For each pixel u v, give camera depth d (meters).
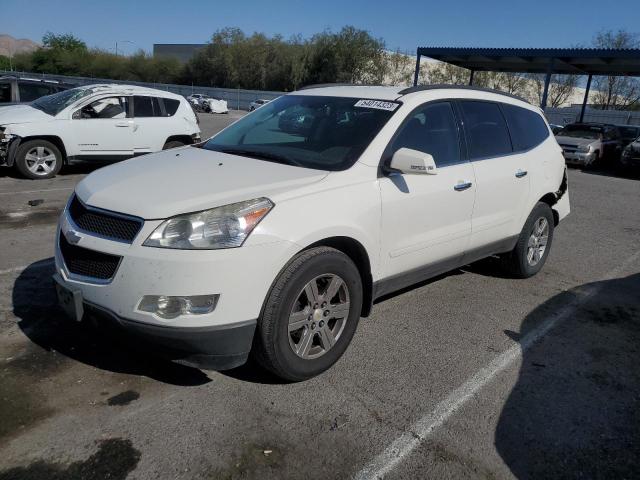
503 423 3.19
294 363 3.31
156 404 3.15
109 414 3.04
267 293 3.10
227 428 2.97
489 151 4.85
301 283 3.21
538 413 3.31
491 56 23.95
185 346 2.94
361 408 3.23
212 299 2.91
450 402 3.36
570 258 6.77
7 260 5.38
